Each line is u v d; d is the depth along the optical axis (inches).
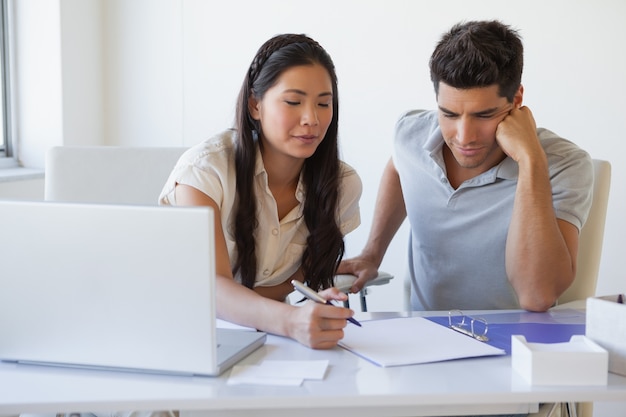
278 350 54.3
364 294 87.1
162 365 48.7
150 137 150.4
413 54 130.5
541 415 52.4
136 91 150.5
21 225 48.8
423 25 129.3
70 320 49.4
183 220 46.5
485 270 77.9
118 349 49.1
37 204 48.4
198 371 48.3
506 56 67.7
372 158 135.0
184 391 46.3
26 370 50.1
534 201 68.7
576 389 47.1
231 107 143.4
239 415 47.8
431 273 81.6
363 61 133.7
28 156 146.9
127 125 151.9
